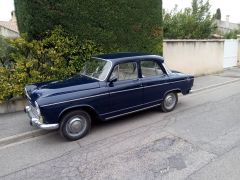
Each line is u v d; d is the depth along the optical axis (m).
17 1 8.32
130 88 5.62
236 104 7.54
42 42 7.22
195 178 3.63
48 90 4.85
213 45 13.09
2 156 4.53
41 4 6.93
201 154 4.34
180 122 6.00
